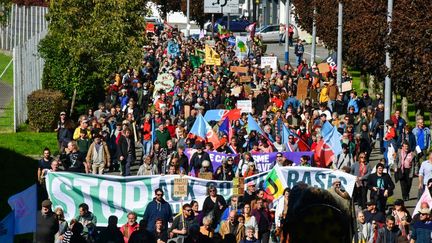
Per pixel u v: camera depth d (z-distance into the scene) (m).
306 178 31.23
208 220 26.02
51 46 65.06
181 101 57.56
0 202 37.41
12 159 47.22
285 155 37.56
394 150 38.47
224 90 60.31
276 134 43.78
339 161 38.44
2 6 90.25
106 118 46.62
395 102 65.06
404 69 44.75
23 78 60.44
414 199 39.25
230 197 30.44
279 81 65.19
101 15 65.50
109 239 24.62
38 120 57.28
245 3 163.50
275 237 28.03
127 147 40.94
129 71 66.50
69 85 64.75
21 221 16.59
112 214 29.80
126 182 29.78
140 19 66.94
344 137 40.81
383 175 32.84
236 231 26.88
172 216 28.47
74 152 36.28
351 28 63.50
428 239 25.83
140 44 67.12
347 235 5.71
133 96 60.31
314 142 40.88
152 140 44.03
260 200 27.98
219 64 78.00
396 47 44.78
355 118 51.69
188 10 121.38
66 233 24.77
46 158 33.00
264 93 58.34
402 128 45.94
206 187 30.45
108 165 39.25
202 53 86.81
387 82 46.81
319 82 69.75
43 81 65.56
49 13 65.62
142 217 29.78
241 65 78.50
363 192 33.66
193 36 126.81
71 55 64.44
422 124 43.06
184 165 36.38
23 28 96.06
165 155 38.56
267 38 130.12
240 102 49.34
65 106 60.59
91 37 64.69
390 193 32.81
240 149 39.91
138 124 50.38
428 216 25.84
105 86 65.62
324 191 5.83
